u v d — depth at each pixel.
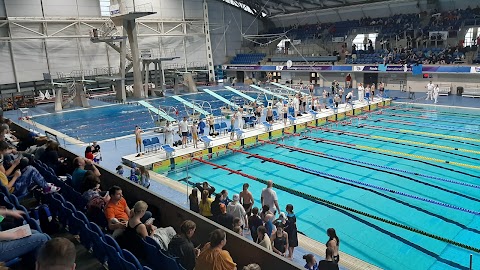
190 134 20.27
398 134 21.36
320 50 45.50
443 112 26.77
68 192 7.98
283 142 20.73
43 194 7.43
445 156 17.19
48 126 25.50
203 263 4.81
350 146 19.42
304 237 10.08
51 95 36.78
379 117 26.23
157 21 42.19
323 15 46.94
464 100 30.66
